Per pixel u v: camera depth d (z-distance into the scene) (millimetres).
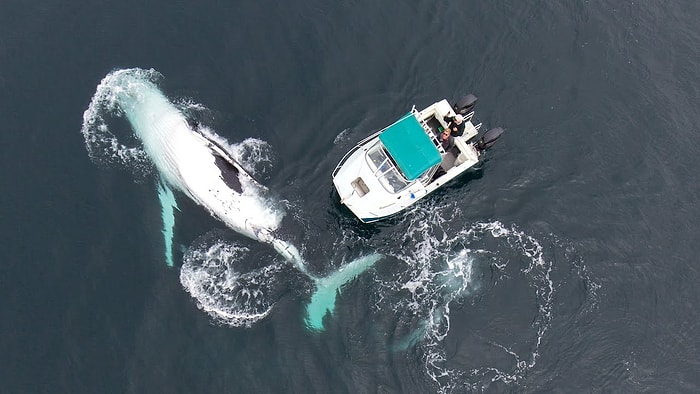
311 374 42719
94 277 44844
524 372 43219
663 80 54812
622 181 50156
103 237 46156
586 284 46312
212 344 43281
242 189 46719
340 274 45750
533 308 45312
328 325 44062
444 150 48406
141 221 46719
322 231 46969
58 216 46750
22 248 45625
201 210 46781
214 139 49406
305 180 48469
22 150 49062
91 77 51906
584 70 54344
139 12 54875
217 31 54188
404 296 45250
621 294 46094
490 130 48188
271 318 44156
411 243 47219
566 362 43688
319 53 53688
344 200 45906
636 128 52375
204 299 44500
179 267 45344
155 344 43031
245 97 51438
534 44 54969
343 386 42438
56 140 49406
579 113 52469
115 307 44000
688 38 57094
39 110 50562
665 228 48625
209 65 52625
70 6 55281
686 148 51938
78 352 42625
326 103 51531
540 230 48031
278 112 51000
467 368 43125
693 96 54438
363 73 52938
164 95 50750
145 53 53000
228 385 42219
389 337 43844
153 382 41969
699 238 48438
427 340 43812
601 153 51094
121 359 42500
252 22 54719
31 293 44250
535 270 46656
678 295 46281
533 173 50031
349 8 55656
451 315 44750
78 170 48344
